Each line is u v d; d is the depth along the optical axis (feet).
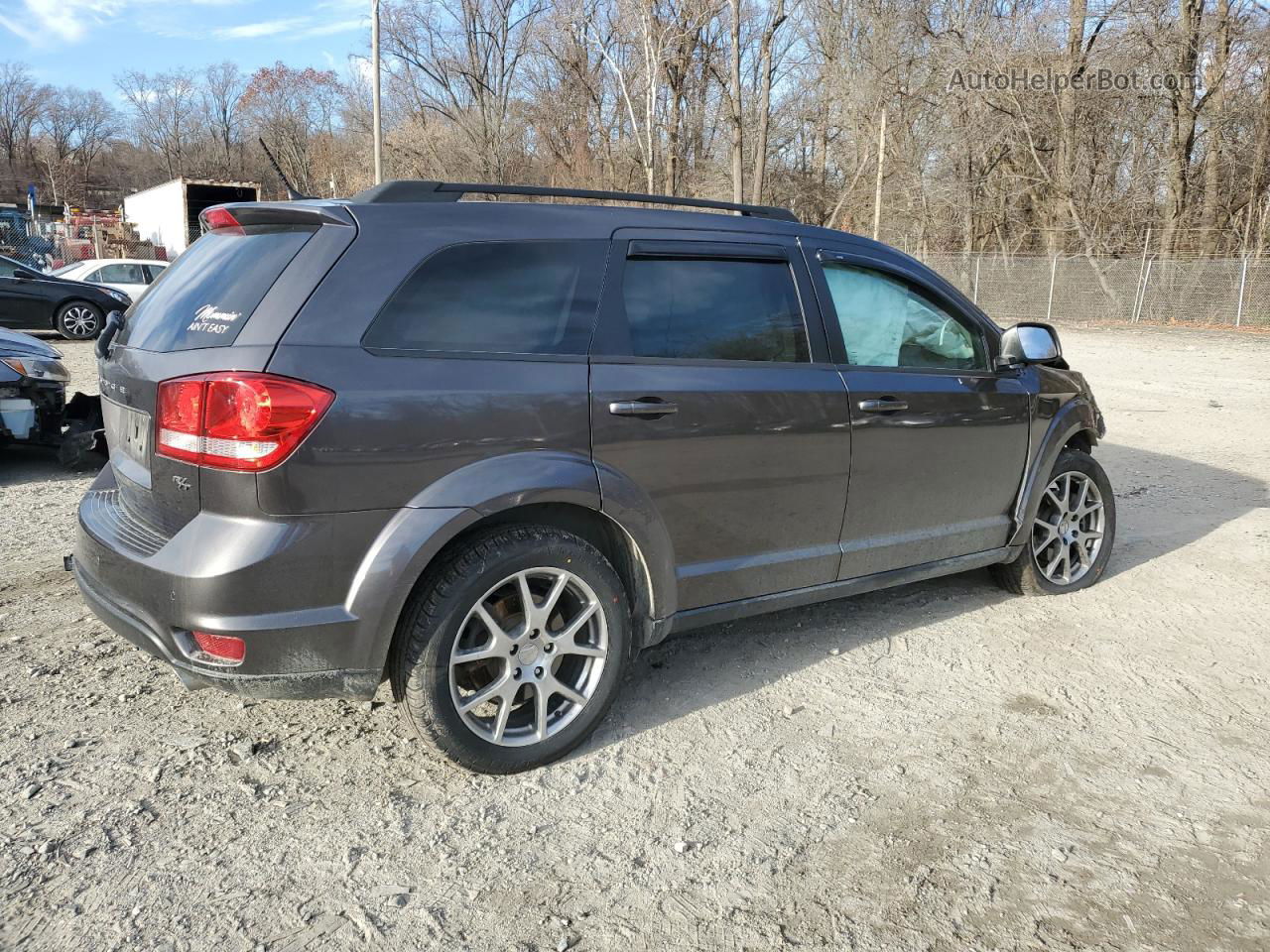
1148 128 99.45
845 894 8.25
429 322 9.22
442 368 9.11
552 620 10.07
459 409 9.06
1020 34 99.40
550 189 10.42
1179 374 48.49
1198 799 9.80
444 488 8.95
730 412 10.82
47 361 22.16
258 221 9.84
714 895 8.20
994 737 10.99
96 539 9.48
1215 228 93.66
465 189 9.91
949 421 13.07
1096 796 9.82
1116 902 8.20
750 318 11.41
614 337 10.27
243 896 8.00
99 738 10.41
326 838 8.81
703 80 135.03
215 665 8.54
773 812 9.42
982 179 106.52
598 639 10.20
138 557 8.81
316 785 9.65
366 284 8.97
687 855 8.73
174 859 8.44
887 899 8.19
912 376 12.80
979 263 96.63
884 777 10.09
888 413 12.34
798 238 12.19
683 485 10.57
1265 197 93.50
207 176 286.87
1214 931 7.88
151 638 8.82
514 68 158.10
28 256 115.44
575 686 10.23
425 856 8.61
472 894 8.13
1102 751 10.73
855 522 12.34
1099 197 101.86
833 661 12.91
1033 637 13.92
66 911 7.73
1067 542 15.58
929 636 13.87
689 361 10.75
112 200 323.57
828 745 10.73
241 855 8.53
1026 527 14.60
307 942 7.51
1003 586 15.74
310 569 8.48
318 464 8.39
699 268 11.14
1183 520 20.49
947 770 10.27
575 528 10.42
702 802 9.56
